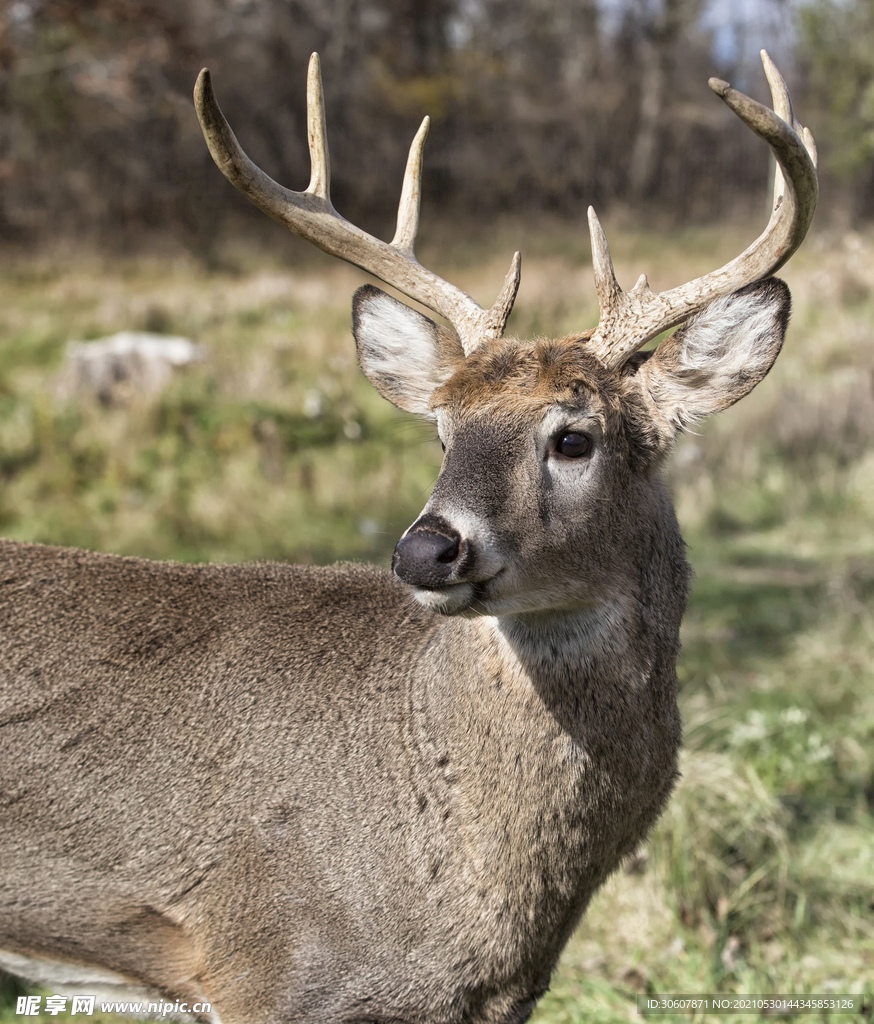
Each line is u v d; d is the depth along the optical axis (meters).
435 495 5.66
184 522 18.11
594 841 6.03
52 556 7.15
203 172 63.22
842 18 65.12
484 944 6.01
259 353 27.62
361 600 6.91
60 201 60.12
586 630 5.95
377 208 69.75
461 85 76.38
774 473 20.38
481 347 6.26
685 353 6.13
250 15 69.69
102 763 6.58
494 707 6.01
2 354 29.62
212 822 6.41
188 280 45.81
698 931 8.98
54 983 6.96
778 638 14.54
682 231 65.56
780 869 9.49
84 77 53.16
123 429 21.03
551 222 67.88
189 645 6.76
